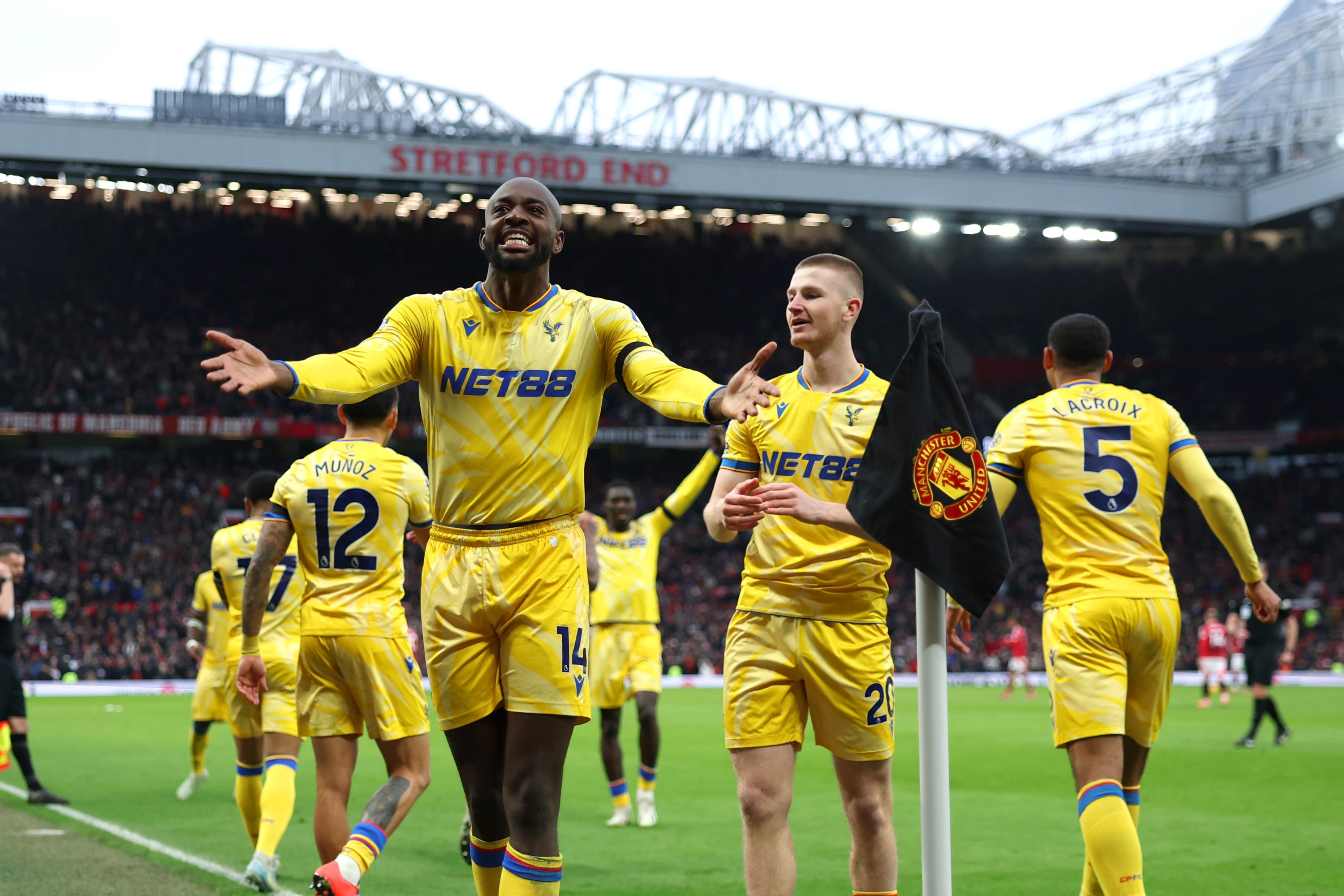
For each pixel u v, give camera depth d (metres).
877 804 4.02
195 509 36.44
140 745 13.45
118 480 36.56
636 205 35.00
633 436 39.16
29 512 34.22
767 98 36.59
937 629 3.37
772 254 45.03
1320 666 35.06
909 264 45.59
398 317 3.54
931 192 35.72
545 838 3.48
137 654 29.14
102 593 32.03
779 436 4.16
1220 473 47.69
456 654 3.58
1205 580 39.38
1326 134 36.31
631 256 44.28
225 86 39.62
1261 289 44.16
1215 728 15.19
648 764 7.90
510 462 3.53
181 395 37.22
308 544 4.96
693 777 10.65
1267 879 5.86
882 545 3.44
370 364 3.34
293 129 32.09
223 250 40.34
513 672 3.50
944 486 3.45
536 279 3.62
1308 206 35.28
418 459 40.22
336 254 41.59
